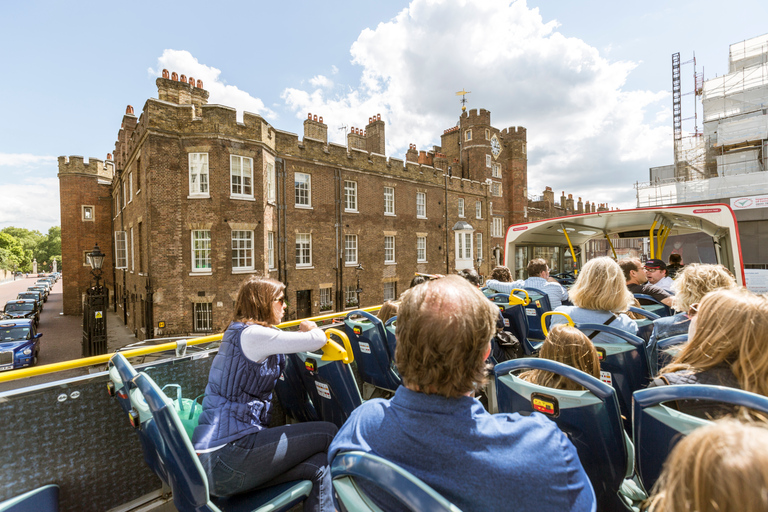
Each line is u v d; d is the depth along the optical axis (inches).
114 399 91.5
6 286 2714.1
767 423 44.7
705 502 26.7
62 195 1179.9
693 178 1416.1
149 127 604.1
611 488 69.1
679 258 293.6
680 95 1631.4
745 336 60.4
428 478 37.9
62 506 83.7
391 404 45.0
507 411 79.1
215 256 631.8
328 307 861.8
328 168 858.8
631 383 98.6
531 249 394.3
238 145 648.4
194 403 86.0
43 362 656.4
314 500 79.1
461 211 1246.9
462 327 42.1
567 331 82.7
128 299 871.7
